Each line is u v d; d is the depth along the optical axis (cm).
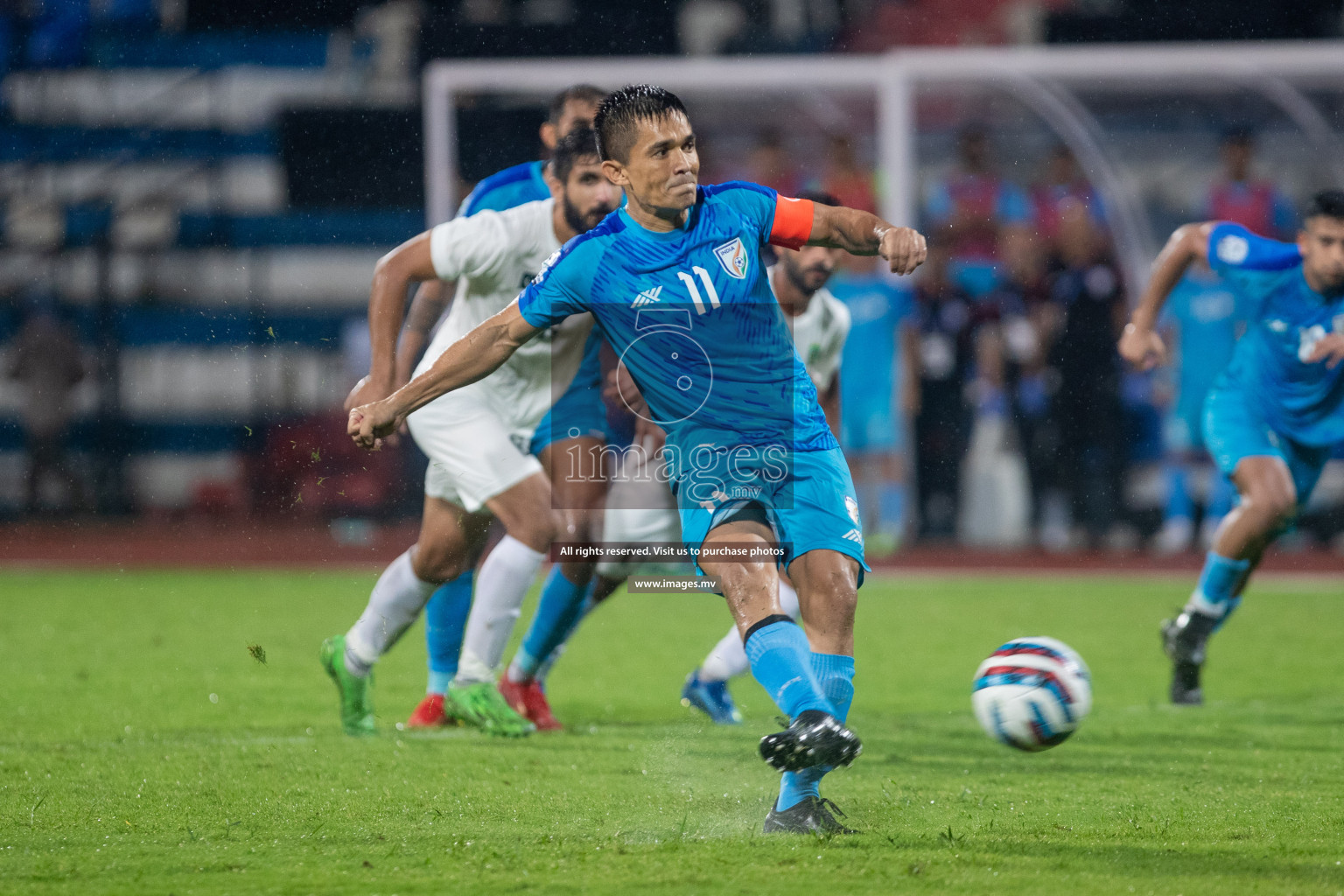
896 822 1309
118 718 1973
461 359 1284
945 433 4300
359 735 1831
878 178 4650
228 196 5756
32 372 5225
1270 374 2164
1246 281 2164
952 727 1936
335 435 4962
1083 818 1324
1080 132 4588
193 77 5784
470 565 1966
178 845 1220
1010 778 1553
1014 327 4209
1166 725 1936
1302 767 1620
